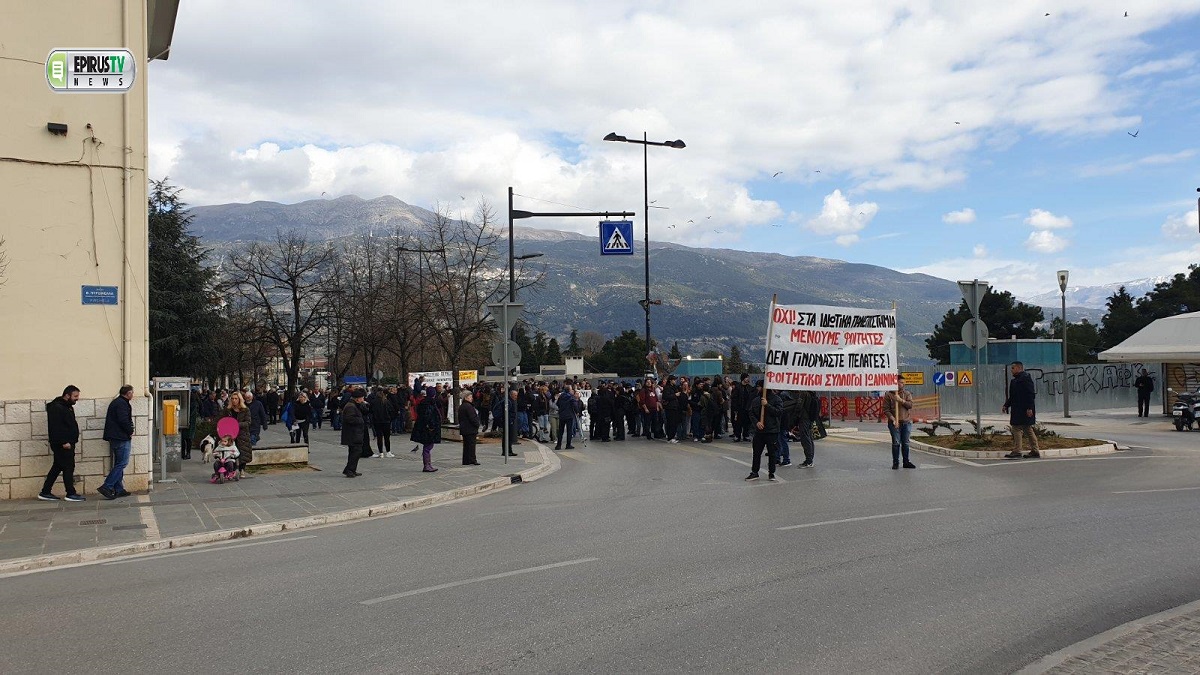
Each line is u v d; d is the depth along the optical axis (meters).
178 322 44.81
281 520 12.20
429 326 37.75
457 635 6.11
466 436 19.47
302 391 27.47
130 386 14.66
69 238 14.71
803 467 17.55
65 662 5.71
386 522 12.27
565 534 10.28
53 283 14.59
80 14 14.84
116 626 6.62
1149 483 13.66
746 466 18.16
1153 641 5.68
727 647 5.76
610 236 25.34
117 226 15.05
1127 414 35.09
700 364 52.41
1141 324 60.34
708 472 17.20
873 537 9.55
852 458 18.89
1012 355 44.53
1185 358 30.45
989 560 8.34
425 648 5.82
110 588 8.12
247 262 45.47
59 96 14.71
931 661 5.48
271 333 45.78
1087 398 39.66
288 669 5.44
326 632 6.27
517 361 20.20
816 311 18.17
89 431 14.84
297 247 46.19
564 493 14.84
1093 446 18.80
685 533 10.09
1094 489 13.09
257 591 7.73
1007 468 16.20
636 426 28.97
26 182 14.44
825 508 11.77
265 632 6.31
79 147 14.78
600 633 6.10
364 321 43.47
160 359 45.56
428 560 8.92
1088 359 63.25
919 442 20.89
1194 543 9.02
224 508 13.41
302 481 16.84
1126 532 9.63
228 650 5.89
